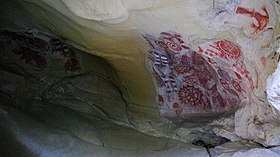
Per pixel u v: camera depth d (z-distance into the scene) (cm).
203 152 254
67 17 249
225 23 223
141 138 259
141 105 288
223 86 261
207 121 277
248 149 253
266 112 250
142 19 236
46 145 232
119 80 289
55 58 290
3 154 223
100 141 249
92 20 243
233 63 244
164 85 278
